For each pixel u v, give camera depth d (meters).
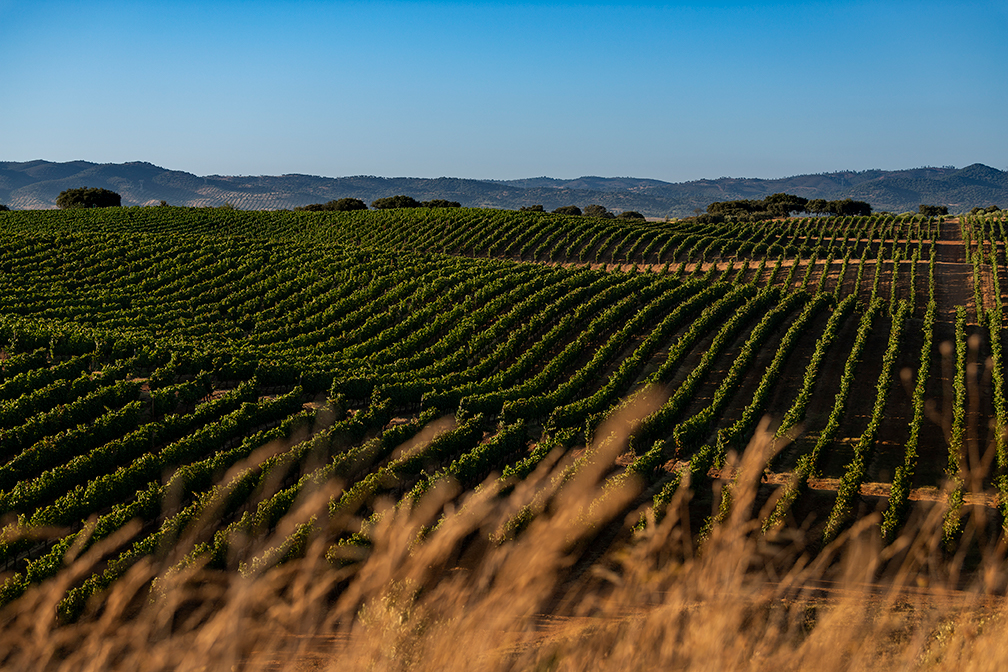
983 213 125.19
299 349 45.62
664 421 30.11
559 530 3.60
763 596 3.69
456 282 61.75
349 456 23.16
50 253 65.88
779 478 25.34
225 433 27.36
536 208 139.38
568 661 3.11
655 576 3.73
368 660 3.11
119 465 25.83
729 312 53.69
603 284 60.19
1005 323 51.47
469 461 24.70
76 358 35.00
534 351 42.50
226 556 16.28
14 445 26.83
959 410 27.97
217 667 3.38
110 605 3.75
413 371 41.09
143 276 62.12
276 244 74.12
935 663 3.24
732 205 150.62
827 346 42.50
